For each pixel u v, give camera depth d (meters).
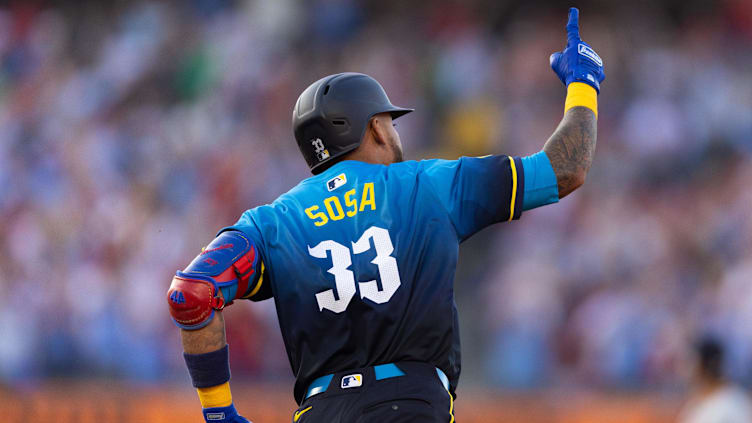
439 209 11.33
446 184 11.44
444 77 60.84
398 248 11.13
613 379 41.44
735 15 62.84
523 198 11.27
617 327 42.31
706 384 23.53
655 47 61.66
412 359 10.95
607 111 57.78
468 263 49.25
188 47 69.88
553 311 45.12
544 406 35.28
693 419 23.53
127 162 61.66
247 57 67.88
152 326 49.88
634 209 49.53
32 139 67.44
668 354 40.41
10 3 78.06
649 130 55.25
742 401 23.33
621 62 60.16
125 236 55.12
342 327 11.03
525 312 45.09
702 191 51.00
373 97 12.15
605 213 49.34
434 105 60.47
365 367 10.95
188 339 10.77
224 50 68.62
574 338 44.31
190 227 55.03
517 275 46.69
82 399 39.50
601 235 47.81
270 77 65.69
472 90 59.72
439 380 10.98
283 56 67.62
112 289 51.94
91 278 53.03
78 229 57.19
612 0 64.81
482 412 35.75
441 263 11.17
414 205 11.35
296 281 11.16
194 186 57.88
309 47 68.00
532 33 63.19
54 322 52.28
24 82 74.06
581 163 11.43
